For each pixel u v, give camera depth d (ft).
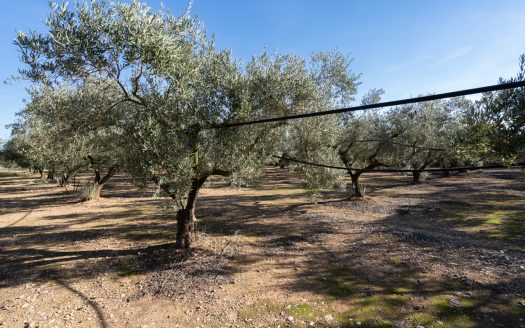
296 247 30.81
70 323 17.53
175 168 21.24
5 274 25.08
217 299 19.89
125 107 24.84
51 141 28.17
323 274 23.66
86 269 25.77
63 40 16.94
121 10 17.79
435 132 58.85
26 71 18.04
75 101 23.48
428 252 28.25
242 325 16.93
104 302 19.97
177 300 20.01
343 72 36.45
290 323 16.94
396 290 20.57
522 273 22.90
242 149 26.45
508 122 12.98
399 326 16.35
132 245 32.71
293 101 26.78
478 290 20.33
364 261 26.30
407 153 59.21
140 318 17.93
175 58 19.27
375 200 59.16
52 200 68.85
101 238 35.88
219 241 32.89
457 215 44.29
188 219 30.53
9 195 79.71
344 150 55.88
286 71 25.46
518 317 17.03
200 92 23.75
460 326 16.24
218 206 57.31
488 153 14.10
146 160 21.84
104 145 31.65
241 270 24.72
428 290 20.47
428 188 75.66
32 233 39.24
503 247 29.22
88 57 17.83
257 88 24.84
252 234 36.17
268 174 139.95
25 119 67.10
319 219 44.09
